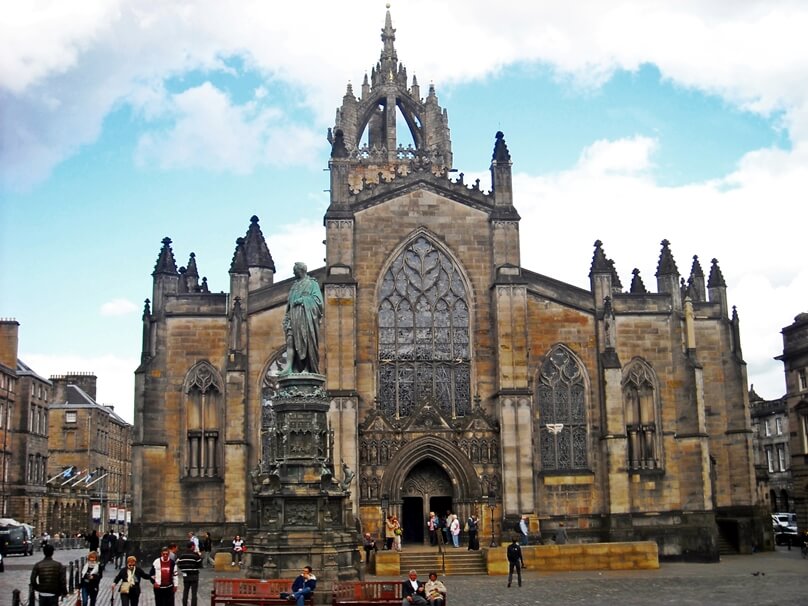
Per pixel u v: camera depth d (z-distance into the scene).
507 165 78.06
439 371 75.94
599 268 77.44
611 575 59.62
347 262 74.88
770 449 146.88
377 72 127.38
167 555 35.91
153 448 72.81
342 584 39.69
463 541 72.25
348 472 50.22
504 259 76.19
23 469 139.50
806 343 108.25
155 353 74.06
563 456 75.44
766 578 57.19
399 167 120.88
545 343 76.69
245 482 71.88
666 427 76.31
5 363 138.38
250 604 39.28
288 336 48.69
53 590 33.69
